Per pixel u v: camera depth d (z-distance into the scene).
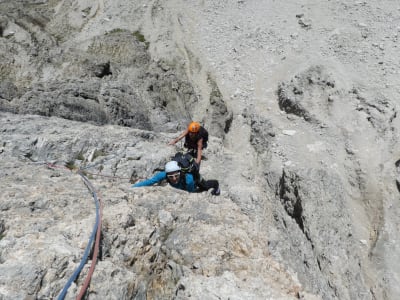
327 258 9.23
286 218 10.10
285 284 5.59
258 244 6.70
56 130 9.30
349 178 13.98
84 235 4.75
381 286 10.16
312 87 17.92
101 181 7.36
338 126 15.96
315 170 11.50
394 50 19.42
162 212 6.47
